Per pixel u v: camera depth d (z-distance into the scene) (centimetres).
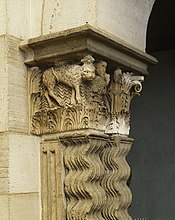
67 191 224
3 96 221
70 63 224
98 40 215
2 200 216
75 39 214
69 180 224
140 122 478
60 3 228
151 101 475
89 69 217
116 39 224
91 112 222
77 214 220
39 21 235
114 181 237
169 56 469
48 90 228
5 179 217
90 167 221
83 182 219
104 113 233
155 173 464
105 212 234
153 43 462
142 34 253
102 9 222
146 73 252
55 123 228
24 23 234
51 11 231
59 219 224
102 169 228
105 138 233
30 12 238
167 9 389
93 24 218
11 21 227
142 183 470
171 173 456
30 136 230
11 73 223
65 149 229
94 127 225
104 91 230
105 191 237
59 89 227
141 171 472
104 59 224
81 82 220
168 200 455
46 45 223
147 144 472
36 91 232
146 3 255
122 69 240
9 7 227
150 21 412
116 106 240
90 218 220
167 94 467
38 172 231
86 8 221
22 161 224
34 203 227
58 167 227
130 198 242
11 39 225
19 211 219
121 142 245
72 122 224
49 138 231
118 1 233
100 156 236
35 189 229
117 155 242
